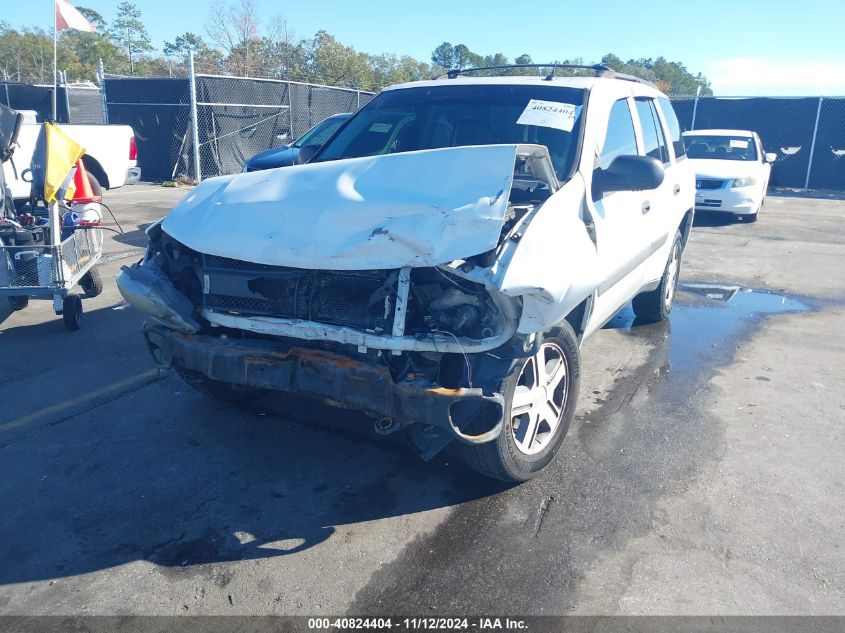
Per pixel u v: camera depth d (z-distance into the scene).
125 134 11.96
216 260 3.86
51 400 5.03
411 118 5.13
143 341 6.26
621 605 3.10
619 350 6.42
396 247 3.35
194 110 16.78
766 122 21.19
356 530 3.61
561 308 3.49
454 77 5.77
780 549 3.50
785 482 4.13
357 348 3.55
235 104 18.02
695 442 4.62
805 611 3.08
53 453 4.30
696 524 3.70
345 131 5.38
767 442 4.64
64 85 20.73
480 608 3.08
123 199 15.12
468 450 3.74
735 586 3.23
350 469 4.20
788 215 15.87
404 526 3.65
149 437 4.52
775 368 6.04
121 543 3.47
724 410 5.14
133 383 5.35
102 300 7.50
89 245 6.92
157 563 3.34
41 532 3.54
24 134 9.48
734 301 8.27
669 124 6.80
